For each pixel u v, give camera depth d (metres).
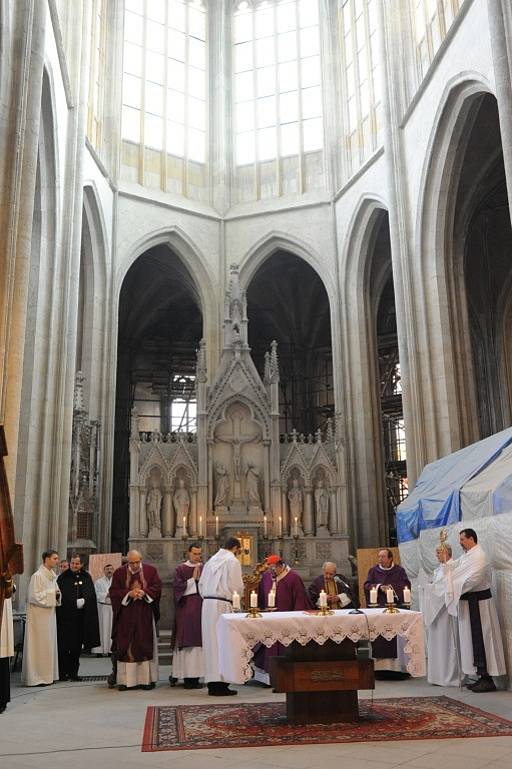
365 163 25.20
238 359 22.28
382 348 35.12
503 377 29.83
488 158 22.50
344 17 28.44
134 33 28.72
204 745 6.96
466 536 10.66
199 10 31.05
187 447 21.36
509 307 29.98
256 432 21.88
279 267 33.59
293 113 29.25
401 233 21.83
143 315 35.16
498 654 10.23
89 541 21.17
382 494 24.72
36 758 6.58
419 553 15.02
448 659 10.95
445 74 19.47
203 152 29.66
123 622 11.38
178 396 36.47
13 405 13.77
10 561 6.18
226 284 28.08
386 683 11.34
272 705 9.27
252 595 8.55
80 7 21.73
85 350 24.41
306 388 35.53
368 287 26.33
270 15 30.78
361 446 24.88
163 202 27.39
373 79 25.72
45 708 9.57
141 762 6.35
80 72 21.45
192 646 11.33
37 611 12.16
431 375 20.56
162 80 29.11
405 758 6.27
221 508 21.09
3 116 14.36
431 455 20.16
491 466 13.09
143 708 9.41
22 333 14.09
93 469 22.58
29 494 17.92
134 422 21.52
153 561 20.20
